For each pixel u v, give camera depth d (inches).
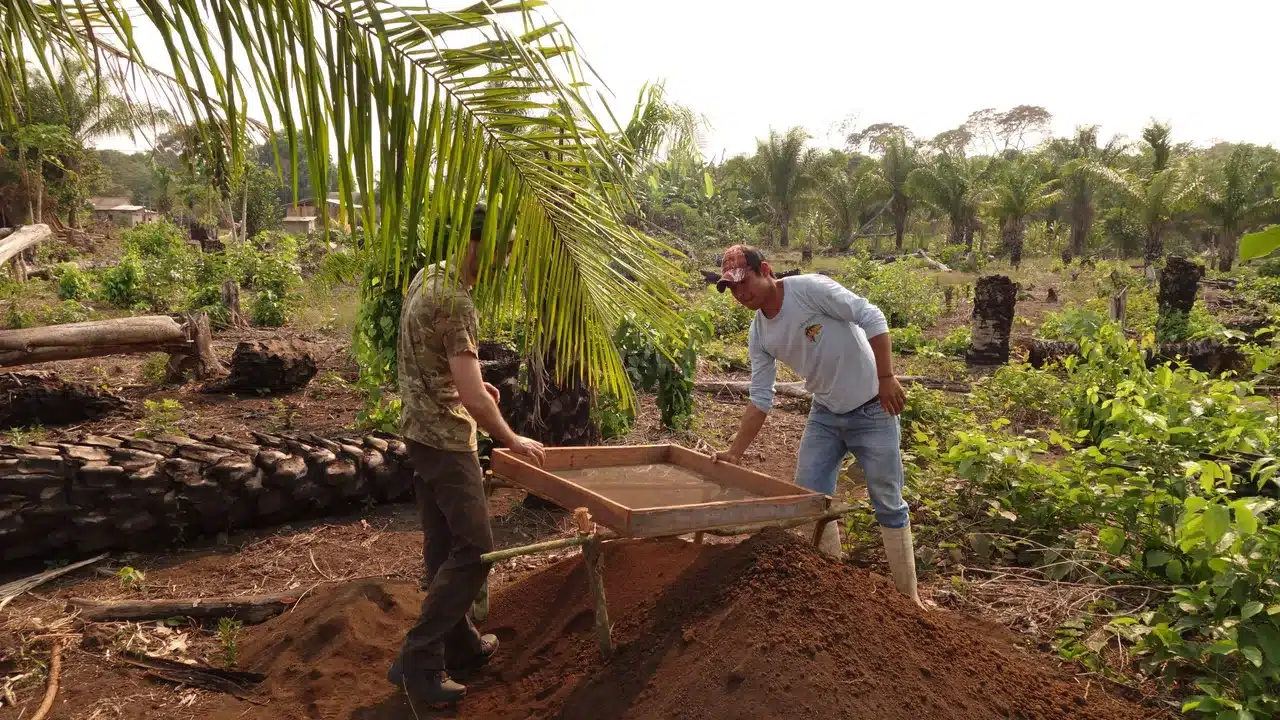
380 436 250.1
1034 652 135.4
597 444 227.0
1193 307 564.7
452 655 121.3
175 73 89.6
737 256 136.7
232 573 167.6
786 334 138.7
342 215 92.1
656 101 251.1
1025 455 184.7
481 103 94.1
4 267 828.6
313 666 126.4
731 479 137.1
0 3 98.7
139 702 120.0
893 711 93.9
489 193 99.4
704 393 378.9
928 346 542.3
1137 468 174.7
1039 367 459.5
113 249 1311.5
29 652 131.6
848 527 179.0
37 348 301.6
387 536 189.5
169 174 1334.9
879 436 141.9
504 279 107.0
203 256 794.2
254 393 351.3
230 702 120.8
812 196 2044.8
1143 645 129.1
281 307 620.4
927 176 1776.6
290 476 190.2
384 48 84.2
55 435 275.4
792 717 91.4
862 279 919.7
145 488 171.9
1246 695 113.0
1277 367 244.5
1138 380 254.7
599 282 110.3
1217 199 1371.8
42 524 163.6
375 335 254.8
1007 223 1592.0
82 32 119.1
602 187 100.2
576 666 115.2
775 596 105.3
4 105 112.0
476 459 115.2
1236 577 124.2
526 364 212.5
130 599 154.5
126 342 331.0
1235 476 171.8
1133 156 1764.3
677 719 96.7
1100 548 169.0
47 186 1106.7
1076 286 1064.8
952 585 160.4
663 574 127.5
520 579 150.5
